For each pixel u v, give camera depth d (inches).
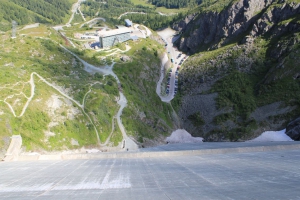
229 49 6146.7
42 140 3078.2
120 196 1247.5
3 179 1678.2
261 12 6254.9
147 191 1322.6
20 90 3427.7
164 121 5014.8
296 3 5625.0
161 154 2706.7
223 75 5595.5
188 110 5354.3
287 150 2711.6
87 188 1428.4
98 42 6599.4
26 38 4945.9
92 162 2348.7
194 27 7721.5
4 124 2874.0
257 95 5007.4
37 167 2101.4
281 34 5580.7
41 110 3297.2
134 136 4037.9
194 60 6584.6
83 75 4571.9
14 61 4116.6
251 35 6038.4
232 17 6663.4
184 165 2063.2
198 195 1214.3
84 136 3467.0
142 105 4707.2
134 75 5285.4
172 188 1366.9
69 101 3688.5
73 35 6993.1
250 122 4643.2
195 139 4864.7
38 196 1295.5
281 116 4534.9
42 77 3927.2
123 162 2324.1
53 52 4862.2
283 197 1133.1
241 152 2689.5
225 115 4881.9
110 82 4566.9
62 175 1781.5
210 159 2316.7
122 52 5954.7
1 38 4958.2
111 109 4136.3
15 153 2728.8
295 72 4795.8
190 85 5846.5
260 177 1549.0
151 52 6382.9
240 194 1204.5
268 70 5300.2
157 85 5880.9
